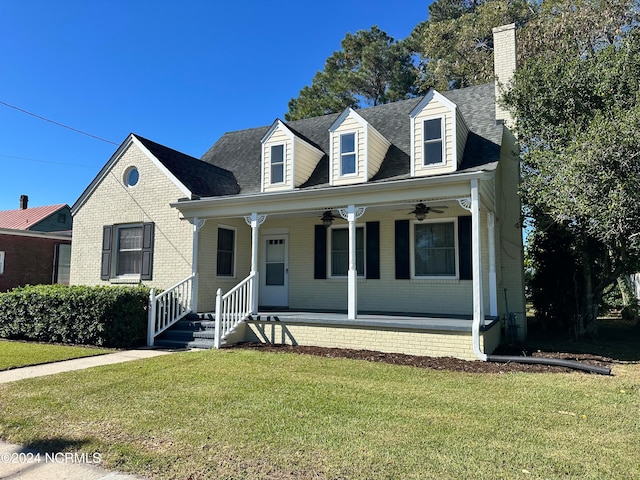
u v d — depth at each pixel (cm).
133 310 955
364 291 1139
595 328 1068
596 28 1455
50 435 405
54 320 991
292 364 725
